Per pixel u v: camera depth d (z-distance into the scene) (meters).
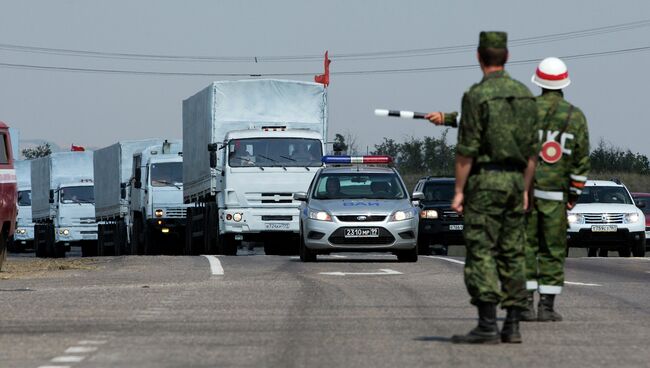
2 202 73.38
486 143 29.30
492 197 29.09
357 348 29.17
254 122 104.06
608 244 98.06
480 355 27.78
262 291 47.44
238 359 27.33
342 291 47.28
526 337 31.38
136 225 132.25
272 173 99.88
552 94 36.38
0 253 74.38
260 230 99.69
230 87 104.12
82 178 160.00
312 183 79.44
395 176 79.25
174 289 49.09
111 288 50.28
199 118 109.88
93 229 157.88
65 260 95.12
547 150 35.72
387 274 59.56
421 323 35.00
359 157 85.81
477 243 29.31
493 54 29.66
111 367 26.28
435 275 58.62
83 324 35.06
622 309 39.56
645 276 59.25
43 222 169.62
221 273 60.91
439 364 26.33
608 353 28.20
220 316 37.25
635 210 99.00
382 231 73.19
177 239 126.88
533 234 35.66
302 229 75.50
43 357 27.98
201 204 113.06
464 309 39.44
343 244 73.31
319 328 33.66
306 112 104.94
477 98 29.30
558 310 39.22
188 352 28.61
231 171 99.88
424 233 103.19
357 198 76.69
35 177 173.25
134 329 33.66
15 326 34.62
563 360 26.98
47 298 44.53
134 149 139.38
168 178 125.44
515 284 29.84
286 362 26.80
